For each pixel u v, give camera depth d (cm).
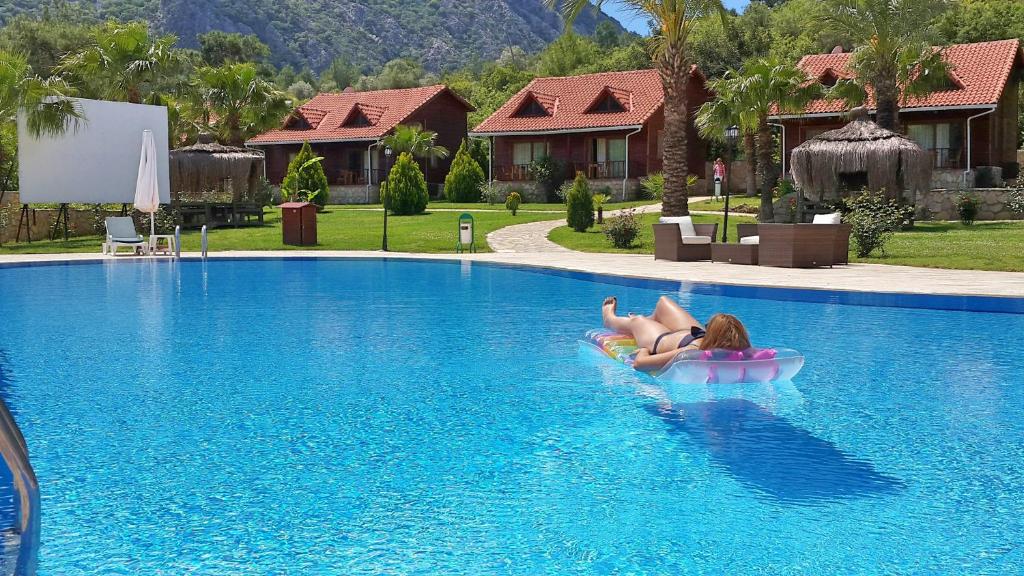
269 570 329
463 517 382
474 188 4759
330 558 340
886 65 2956
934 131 3900
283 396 631
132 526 373
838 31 3083
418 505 398
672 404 602
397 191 3619
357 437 517
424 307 1192
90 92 3647
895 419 556
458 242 2366
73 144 2697
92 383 679
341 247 2497
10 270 1861
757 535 360
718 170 4022
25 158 2614
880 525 371
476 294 1366
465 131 5678
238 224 3173
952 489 418
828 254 1688
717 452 483
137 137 2828
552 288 1459
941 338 891
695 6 2397
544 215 3425
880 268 1645
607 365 752
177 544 354
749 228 1969
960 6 5822
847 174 2833
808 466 456
